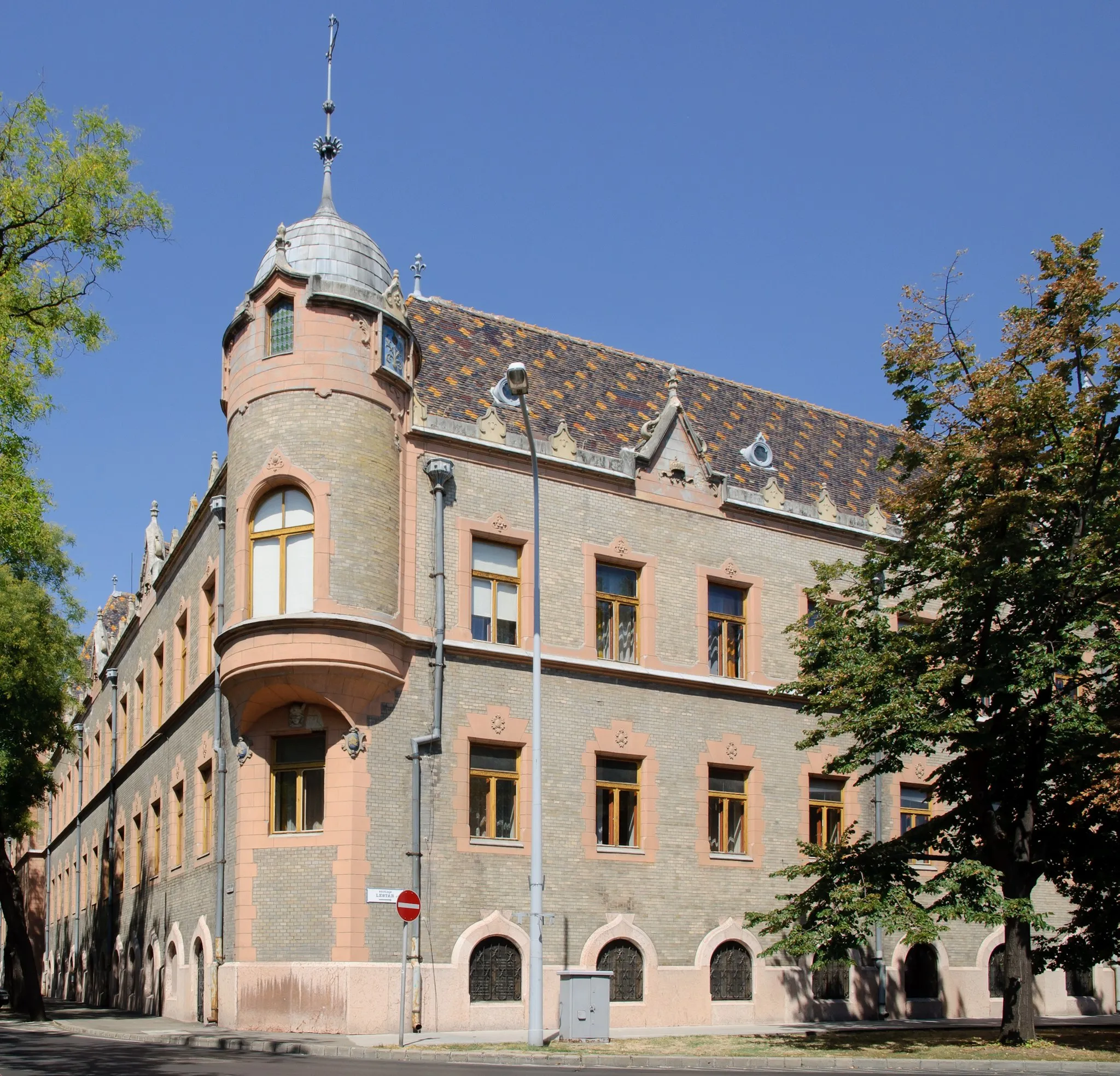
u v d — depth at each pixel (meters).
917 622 29.67
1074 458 25.89
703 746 33.16
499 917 28.66
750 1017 32.06
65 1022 33.19
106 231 24.97
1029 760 26.23
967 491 27.00
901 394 28.25
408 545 29.33
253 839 27.94
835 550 36.91
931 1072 20.72
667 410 34.41
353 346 28.84
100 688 54.28
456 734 29.11
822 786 35.59
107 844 48.66
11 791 40.97
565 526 31.83
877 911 24.80
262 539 28.56
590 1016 25.39
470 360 34.06
